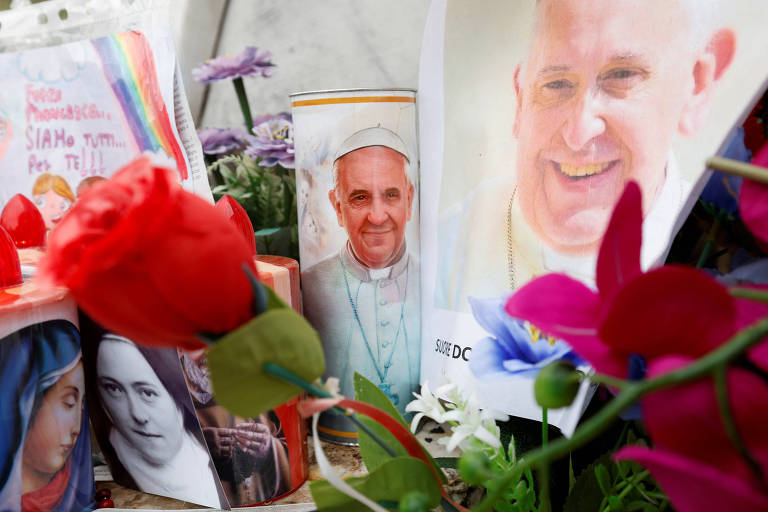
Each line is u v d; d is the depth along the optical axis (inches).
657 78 11.5
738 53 10.4
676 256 12.5
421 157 16.7
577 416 11.4
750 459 4.6
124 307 5.5
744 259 11.7
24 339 12.2
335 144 15.3
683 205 10.0
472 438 11.1
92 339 14.7
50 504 12.9
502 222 14.4
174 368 13.5
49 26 19.6
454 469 13.8
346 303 15.7
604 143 12.3
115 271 5.2
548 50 13.4
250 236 14.8
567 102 13.0
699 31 10.9
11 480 12.1
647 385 4.6
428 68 16.4
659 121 11.4
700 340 5.2
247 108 22.1
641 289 5.1
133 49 15.9
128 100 16.1
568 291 6.3
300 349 6.1
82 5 19.0
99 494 14.5
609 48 12.2
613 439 12.1
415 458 8.4
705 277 4.9
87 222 5.6
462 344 15.1
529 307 6.2
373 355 15.8
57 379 13.0
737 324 5.9
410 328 16.3
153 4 17.5
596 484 10.5
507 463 10.8
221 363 5.7
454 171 15.8
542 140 13.5
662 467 5.0
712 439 4.8
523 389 13.1
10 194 19.0
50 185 18.2
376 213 15.4
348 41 20.7
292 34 21.9
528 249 13.8
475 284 15.0
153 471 14.9
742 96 10.3
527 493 10.4
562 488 12.2
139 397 14.4
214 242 5.5
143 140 15.9
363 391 10.1
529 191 13.8
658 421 5.0
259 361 5.8
